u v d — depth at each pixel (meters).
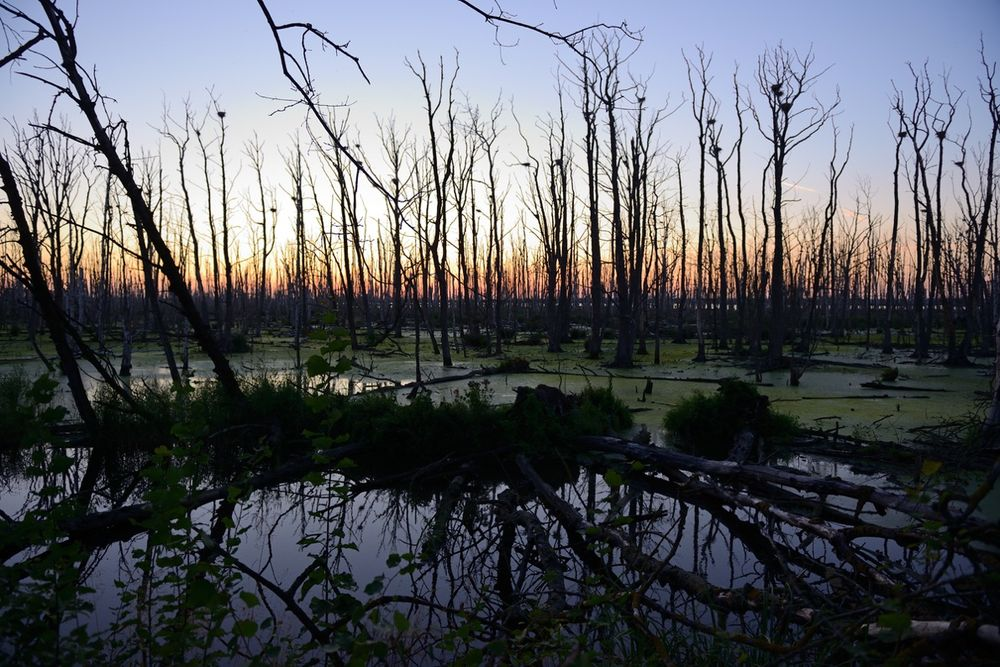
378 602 4.39
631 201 23.62
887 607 3.21
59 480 8.64
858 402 13.63
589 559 6.10
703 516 7.38
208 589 3.78
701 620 4.74
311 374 4.18
